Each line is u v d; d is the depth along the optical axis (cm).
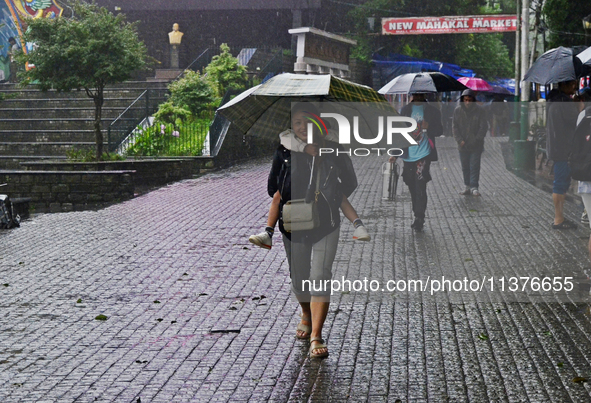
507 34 4434
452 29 3478
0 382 512
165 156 2041
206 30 3388
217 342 593
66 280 821
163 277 823
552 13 1839
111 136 2145
